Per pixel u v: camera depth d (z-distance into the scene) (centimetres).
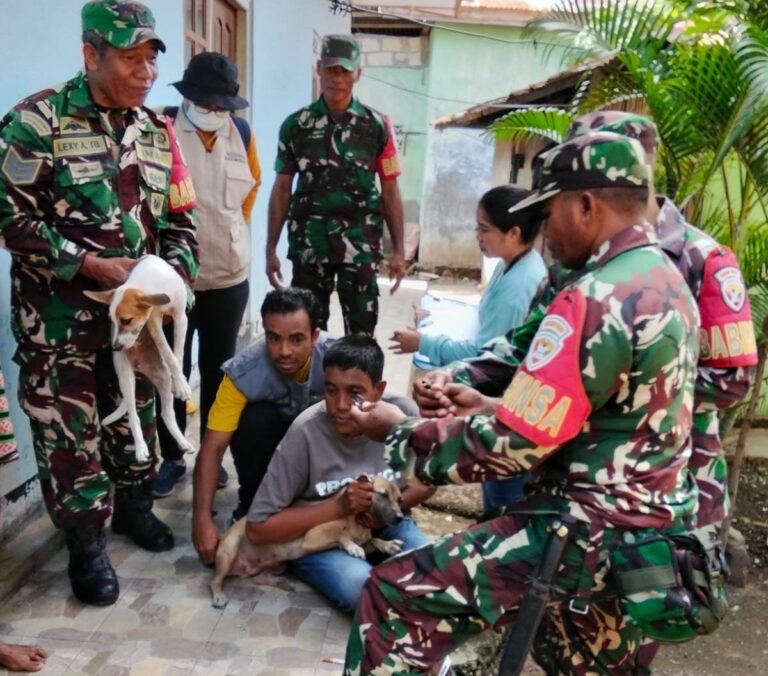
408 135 1327
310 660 237
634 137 188
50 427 240
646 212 164
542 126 426
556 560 160
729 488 368
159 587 270
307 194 387
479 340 278
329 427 265
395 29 1302
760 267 330
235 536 272
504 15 1240
